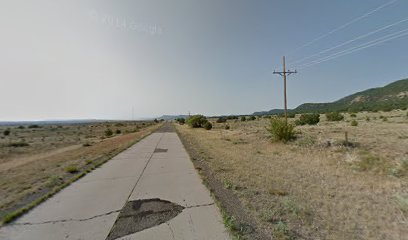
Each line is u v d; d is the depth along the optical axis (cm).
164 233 351
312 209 448
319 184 619
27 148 2322
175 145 1562
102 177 699
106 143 2039
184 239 333
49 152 1995
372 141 1333
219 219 400
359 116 5462
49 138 3788
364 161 831
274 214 423
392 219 402
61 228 371
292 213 428
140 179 673
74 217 413
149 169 807
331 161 902
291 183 630
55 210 445
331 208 453
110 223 388
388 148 1089
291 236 343
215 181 652
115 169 811
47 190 583
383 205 466
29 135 4647
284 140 1502
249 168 823
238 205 468
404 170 689
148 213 428
